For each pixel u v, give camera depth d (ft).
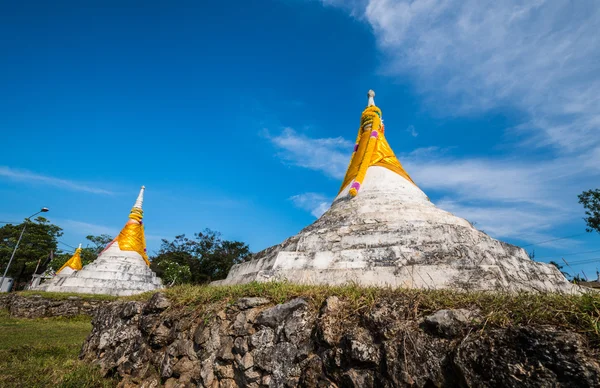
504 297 16.03
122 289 96.27
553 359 11.52
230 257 164.96
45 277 154.71
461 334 14.38
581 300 13.79
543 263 34.01
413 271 26.66
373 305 17.85
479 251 28.73
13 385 25.99
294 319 19.85
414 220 36.01
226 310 24.04
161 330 27.22
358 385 15.58
